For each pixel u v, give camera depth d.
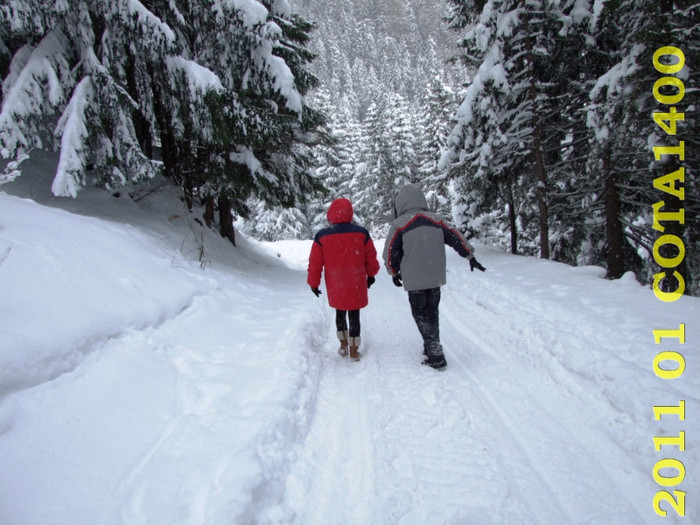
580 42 9.86
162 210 8.75
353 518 2.10
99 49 6.71
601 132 7.93
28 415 2.22
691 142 7.43
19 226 3.94
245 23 7.86
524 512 2.08
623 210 10.55
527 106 10.42
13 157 5.84
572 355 3.65
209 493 2.08
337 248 4.17
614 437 2.66
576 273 7.25
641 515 2.05
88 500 1.96
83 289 3.53
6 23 5.69
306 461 2.57
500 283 6.99
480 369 3.90
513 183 12.72
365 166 33.38
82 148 5.85
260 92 8.81
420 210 4.13
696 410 2.54
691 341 3.56
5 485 1.84
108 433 2.45
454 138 11.23
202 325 4.50
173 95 7.57
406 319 5.91
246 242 14.30
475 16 12.20
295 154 11.46
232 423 2.75
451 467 2.45
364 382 3.72
